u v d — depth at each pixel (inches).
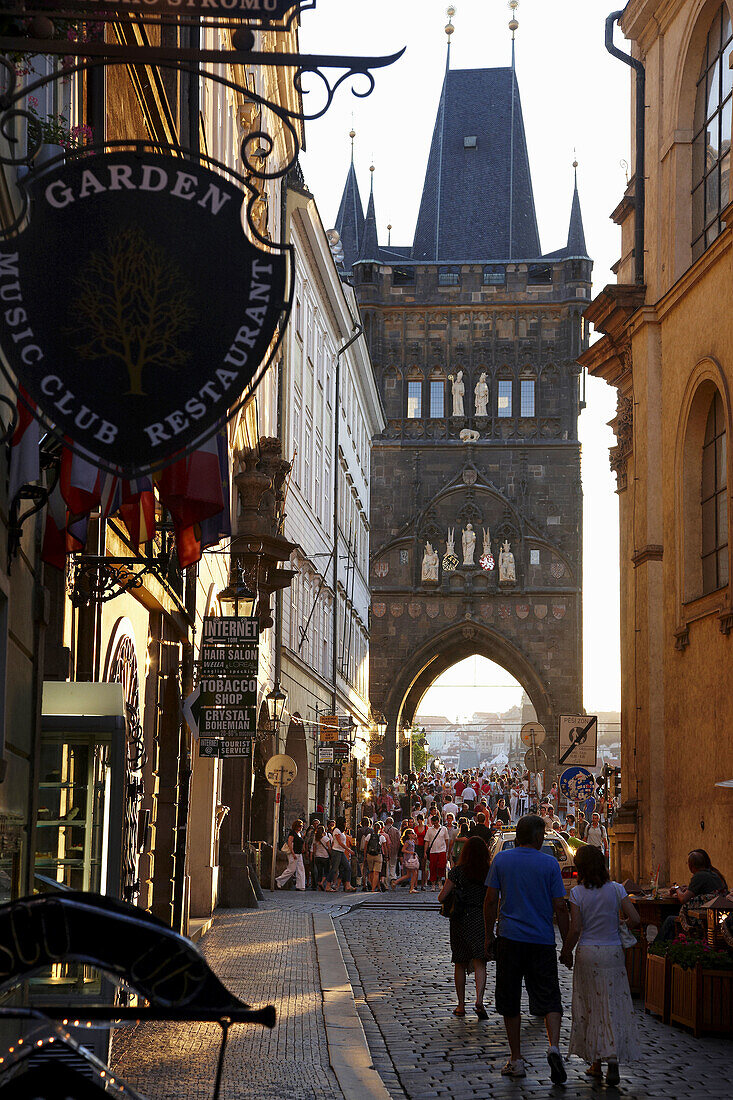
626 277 1416.1
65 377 289.9
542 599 3430.1
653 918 827.4
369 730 3307.1
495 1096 469.4
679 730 1178.0
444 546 3476.9
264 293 294.5
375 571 3479.3
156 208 295.0
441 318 3563.0
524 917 510.9
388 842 1820.9
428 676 3627.0
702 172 1218.6
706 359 1118.4
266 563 1226.0
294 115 288.4
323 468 2288.4
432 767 4953.3
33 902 205.9
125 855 524.7
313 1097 437.7
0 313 288.4
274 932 1012.5
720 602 1087.0
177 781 896.3
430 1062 533.6
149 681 807.1
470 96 3956.7
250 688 919.0
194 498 461.7
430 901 1503.4
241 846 1307.8
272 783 1327.5
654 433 1258.0
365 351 2783.0
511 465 3489.2
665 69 1268.5
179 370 292.4
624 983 496.7
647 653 1241.4
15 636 385.4
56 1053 213.2
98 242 293.1
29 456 361.4
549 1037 499.5
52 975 424.2
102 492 447.5
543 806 2158.0
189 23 286.8
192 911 1136.2
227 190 296.7
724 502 1123.9
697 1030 609.3
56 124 393.7
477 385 3523.6
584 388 3523.6
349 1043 547.8
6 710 366.0
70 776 456.8
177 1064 489.1
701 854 770.8
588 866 509.0
